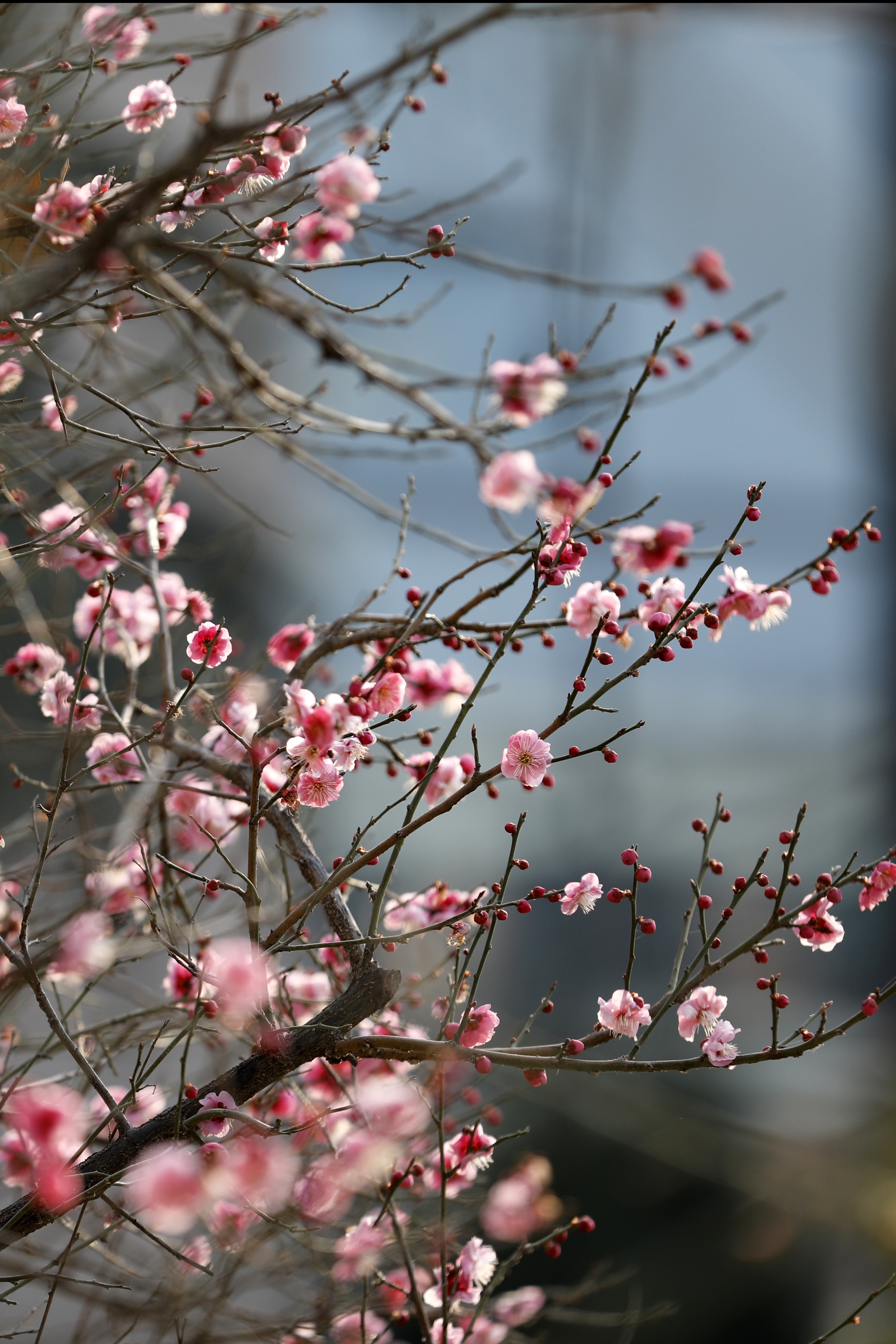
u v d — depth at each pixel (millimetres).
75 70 3113
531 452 3232
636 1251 4520
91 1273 2998
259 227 3084
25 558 3137
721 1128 4664
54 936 3029
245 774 3057
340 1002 2936
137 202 2863
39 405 3137
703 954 2943
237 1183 2814
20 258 3057
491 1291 3018
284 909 3117
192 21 4496
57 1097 2871
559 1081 4340
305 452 3297
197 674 2977
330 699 2945
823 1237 4848
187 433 3143
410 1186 3039
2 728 3518
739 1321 4457
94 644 3158
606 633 2998
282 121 3004
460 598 4438
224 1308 2977
